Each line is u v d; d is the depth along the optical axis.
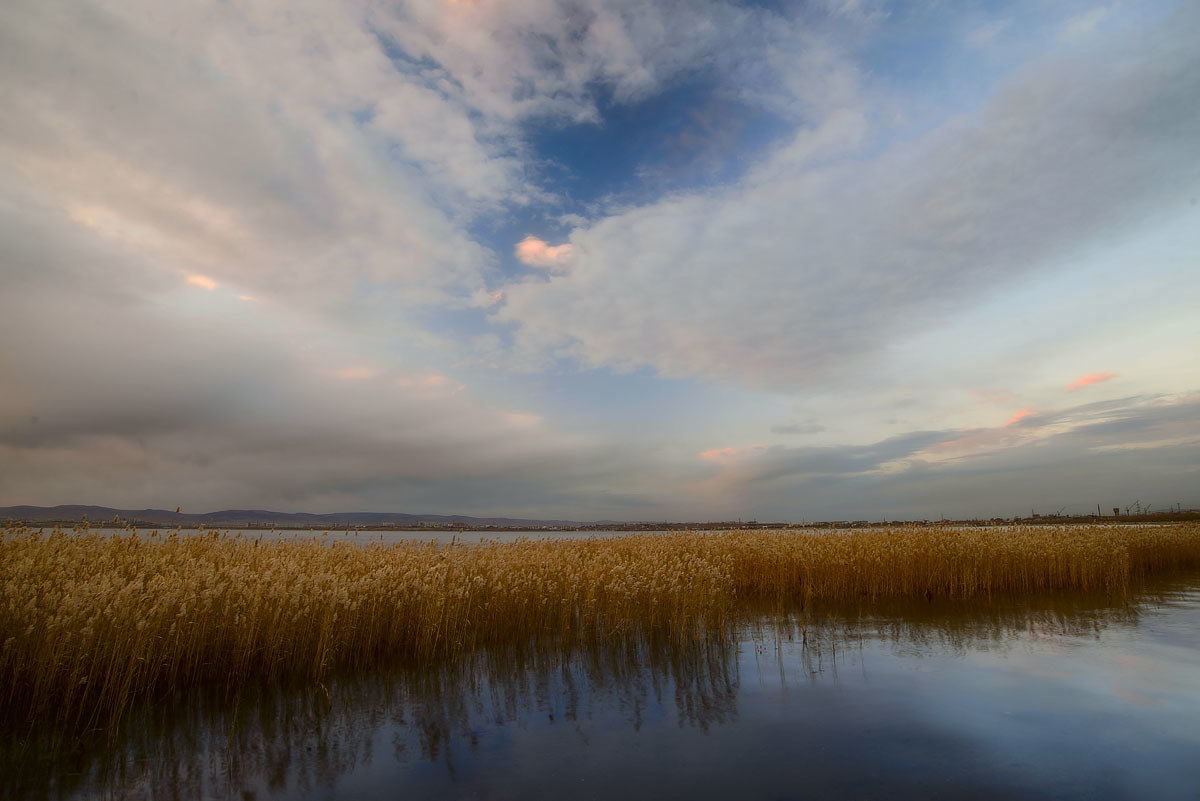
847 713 7.26
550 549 16.27
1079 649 10.45
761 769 5.70
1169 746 6.22
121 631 7.16
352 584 9.80
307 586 9.35
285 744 6.34
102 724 6.78
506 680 8.76
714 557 17.08
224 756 6.02
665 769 5.71
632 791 5.24
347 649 9.33
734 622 12.75
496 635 10.94
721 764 5.82
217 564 10.95
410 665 9.53
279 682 8.49
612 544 19.84
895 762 5.84
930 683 8.47
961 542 18.11
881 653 10.23
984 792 5.20
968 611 14.28
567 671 9.24
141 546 11.14
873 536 20.38
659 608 11.88
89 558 9.66
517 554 14.30
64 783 5.34
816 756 6.00
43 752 5.98
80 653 6.64
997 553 17.70
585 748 6.22
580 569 12.90
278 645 8.38
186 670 7.98
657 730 6.75
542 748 6.23
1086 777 5.50
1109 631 11.95
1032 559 17.73
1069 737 6.48
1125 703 7.59
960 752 6.08
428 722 7.03
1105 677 8.74
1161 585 19.25
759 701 7.74
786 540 19.19
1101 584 17.86
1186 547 25.19
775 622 13.02
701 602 11.45
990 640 11.14
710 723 6.96
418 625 9.84
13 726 6.55
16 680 6.61
